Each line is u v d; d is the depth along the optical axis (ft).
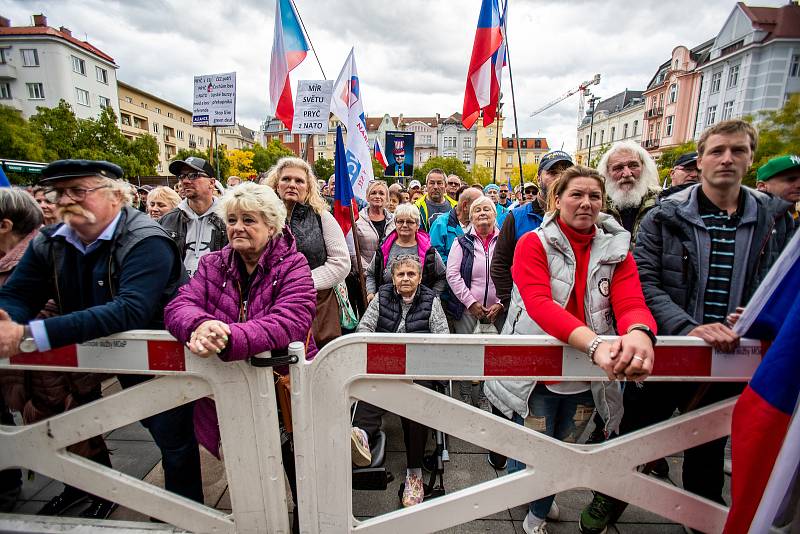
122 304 4.55
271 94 14.03
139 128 175.42
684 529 6.00
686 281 5.65
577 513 6.37
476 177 233.14
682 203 5.75
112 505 6.53
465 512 4.84
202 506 4.98
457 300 10.03
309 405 4.51
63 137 86.79
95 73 149.69
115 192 5.16
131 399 4.66
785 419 3.84
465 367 4.37
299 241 8.05
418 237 10.21
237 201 4.81
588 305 5.17
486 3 12.80
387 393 4.52
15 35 131.95
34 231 6.86
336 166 10.41
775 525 4.41
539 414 5.69
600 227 5.51
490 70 13.02
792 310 3.80
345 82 12.96
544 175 8.30
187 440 5.80
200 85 16.42
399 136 22.40
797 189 7.60
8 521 5.09
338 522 4.81
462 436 4.62
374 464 6.73
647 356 3.92
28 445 4.88
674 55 133.90
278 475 4.69
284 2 13.37
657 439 4.70
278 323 4.42
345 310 9.32
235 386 4.45
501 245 8.56
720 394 5.61
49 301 6.05
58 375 6.46
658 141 144.15
